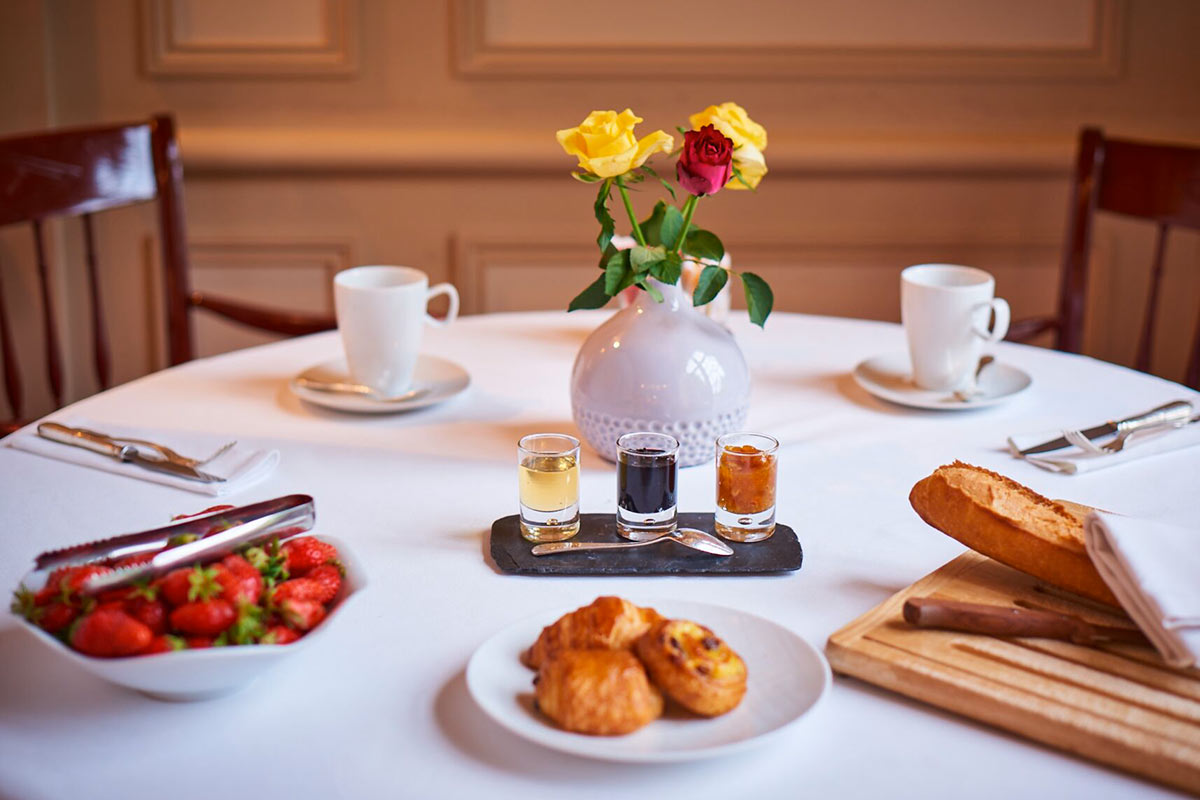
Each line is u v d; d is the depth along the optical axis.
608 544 0.81
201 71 1.97
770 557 0.79
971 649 0.66
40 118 1.97
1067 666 0.64
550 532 0.81
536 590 0.76
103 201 1.52
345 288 1.06
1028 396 1.14
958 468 0.80
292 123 2.02
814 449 1.01
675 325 0.94
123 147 1.53
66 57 1.97
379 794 0.57
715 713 0.60
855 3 1.98
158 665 0.58
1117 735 0.58
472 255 2.11
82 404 1.10
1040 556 0.72
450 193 2.07
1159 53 2.02
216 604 0.61
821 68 2.01
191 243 2.07
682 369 0.93
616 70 2.00
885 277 2.14
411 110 2.02
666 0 1.98
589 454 1.00
